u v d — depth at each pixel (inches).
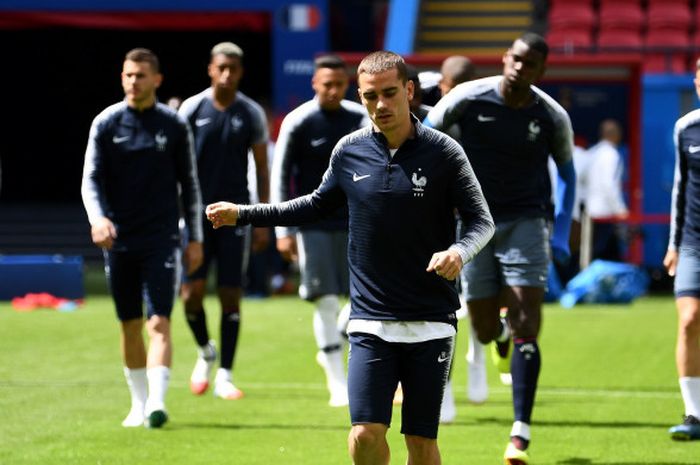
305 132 1347.2
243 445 1107.3
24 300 2379.4
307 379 1517.0
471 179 806.5
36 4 2940.5
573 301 2411.4
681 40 3312.0
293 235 1382.9
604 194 2487.7
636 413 1288.1
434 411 804.6
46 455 1058.7
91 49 4158.5
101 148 1170.6
